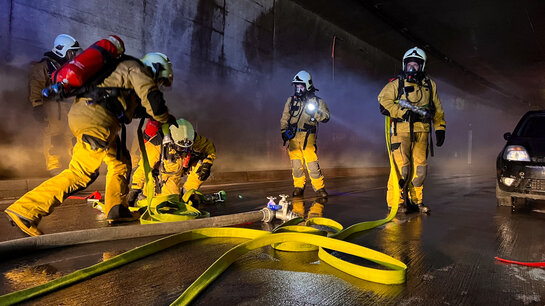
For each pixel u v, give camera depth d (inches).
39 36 254.2
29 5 248.2
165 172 158.6
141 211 153.6
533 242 116.8
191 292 66.8
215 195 199.8
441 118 178.1
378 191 275.7
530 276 83.2
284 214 144.1
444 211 182.2
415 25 608.4
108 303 64.6
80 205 179.0
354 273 81.3
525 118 196.1
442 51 740.0
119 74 104.2
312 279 78.7
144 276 79.7
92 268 78.6
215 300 66.7
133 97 113.3
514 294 72.0
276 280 77.7
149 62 114.8
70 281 73.3
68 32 271.7
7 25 237.5
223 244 109.7
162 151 153.4
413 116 166.6
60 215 149.9
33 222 104.0
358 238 120.2
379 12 547.2
